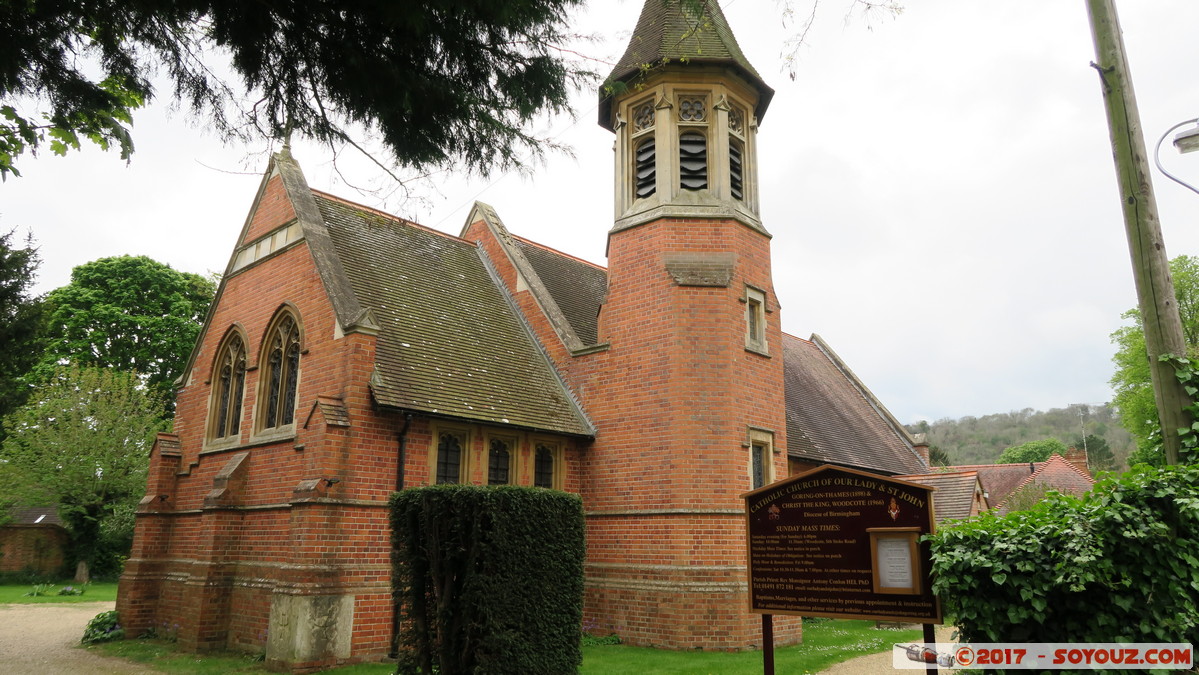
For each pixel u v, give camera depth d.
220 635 14.10
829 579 7.49
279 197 16.92
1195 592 6.45
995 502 35.97
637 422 16.12
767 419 16.50
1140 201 7.70
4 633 17.92
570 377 17.94
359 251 17.22
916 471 28.23
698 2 7.64
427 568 9.41
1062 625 6.45
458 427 14.96
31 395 32.69
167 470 17.61
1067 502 6.75
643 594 14.98
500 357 17.53
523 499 9.51
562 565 9.84
